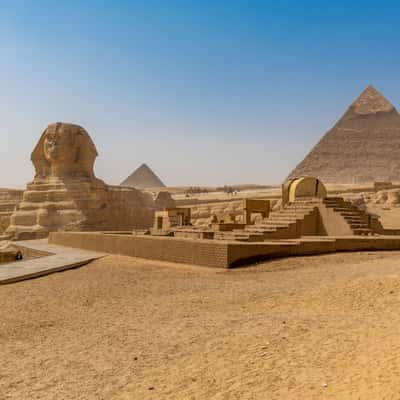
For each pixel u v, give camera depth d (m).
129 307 11.00
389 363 5.73
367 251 18.06
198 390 5.79
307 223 22.50
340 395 5.05
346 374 5.66
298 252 17.05
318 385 5.44
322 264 15.43
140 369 6.74
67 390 6.09
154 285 13.80
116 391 5.98
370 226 24.03
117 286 13.88
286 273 14.30
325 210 22.47
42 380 6.49
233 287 12.70
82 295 12.68
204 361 6.85
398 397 4.72
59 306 11.40
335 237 19.08
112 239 23.77
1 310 11.07
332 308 9.47
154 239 19.75
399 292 9.70
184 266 17.11
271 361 6.52
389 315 8.37
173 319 9.57
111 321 9.71
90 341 8.30
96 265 19.09
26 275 15.81
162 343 7.93
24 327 9.48
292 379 5.77
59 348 7.98
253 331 8.16
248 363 6.56
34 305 11.55
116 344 8.04
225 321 9.10
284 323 8.52
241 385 5.78
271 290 11.83
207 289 12.68
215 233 22.14
